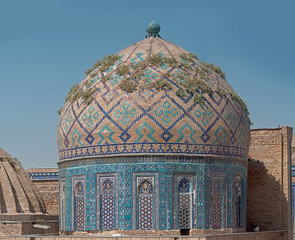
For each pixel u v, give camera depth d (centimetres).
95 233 2420
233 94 2573
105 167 2422
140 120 2386
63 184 2602
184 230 2403
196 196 2397
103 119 2431
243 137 2575
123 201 2380
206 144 2427
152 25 2720
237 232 2516
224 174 2477
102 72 2578
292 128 2836
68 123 2556
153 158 2377
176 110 2397
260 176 2808
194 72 2531
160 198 2364
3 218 2631
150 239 2128
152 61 2523
